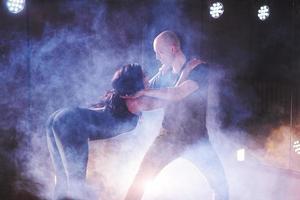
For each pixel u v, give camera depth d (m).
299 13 6.77
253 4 6.80
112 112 2.76
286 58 6.88
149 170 2.94
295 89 6.57
